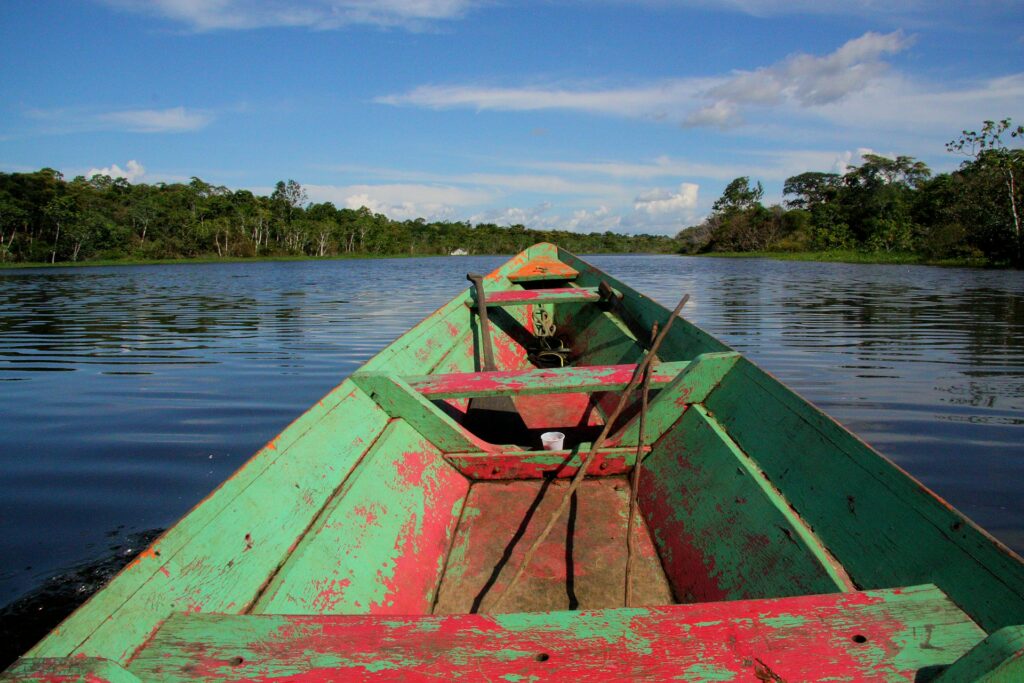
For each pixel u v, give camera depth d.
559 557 2.79
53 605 3.30
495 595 2.58
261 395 7.60
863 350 9.59
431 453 3.29
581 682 1.37
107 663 1.24
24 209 57.53
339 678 1.40
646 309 5.50
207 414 6.80
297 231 82.50
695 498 2.82
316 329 13.25
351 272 41.81
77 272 42.44
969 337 10.65
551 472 3.34
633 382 3.41
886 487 2.03
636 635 1.49
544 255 9.12
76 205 58.94
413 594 2.48
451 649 1.47
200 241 71.56
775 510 2.35
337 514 2.42
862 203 65.44
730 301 17.55
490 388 3.48
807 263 46.34
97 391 7.84
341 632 1.53
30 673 1.20
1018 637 1.17
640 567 2.73
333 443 2.81
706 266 44.19
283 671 1.42
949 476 4.60
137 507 4.47
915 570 1.82
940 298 17.66
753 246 72.56
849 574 2.03
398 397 3.32
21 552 3.84
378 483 2.77
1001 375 7.76
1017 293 18.95
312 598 2.04
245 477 2.20
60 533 4.09
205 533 1.90
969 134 35.00
